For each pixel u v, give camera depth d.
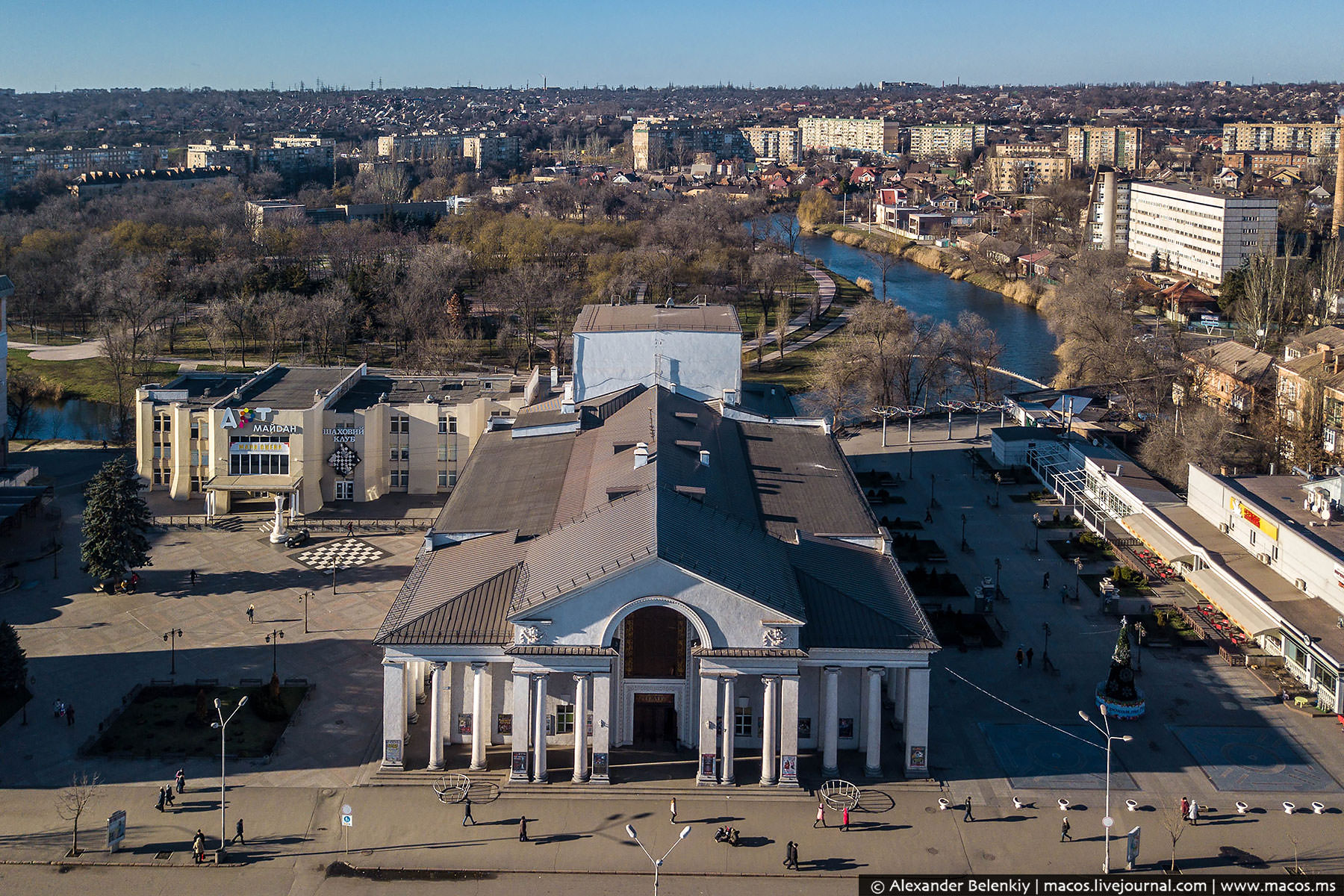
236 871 108.88
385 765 124.62
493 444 178.25
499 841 113.69
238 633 159.38
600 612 119.94
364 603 169.88
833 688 123.44
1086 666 150.88
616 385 188.50
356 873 108.94
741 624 119.88
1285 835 114.88
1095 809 119.44
